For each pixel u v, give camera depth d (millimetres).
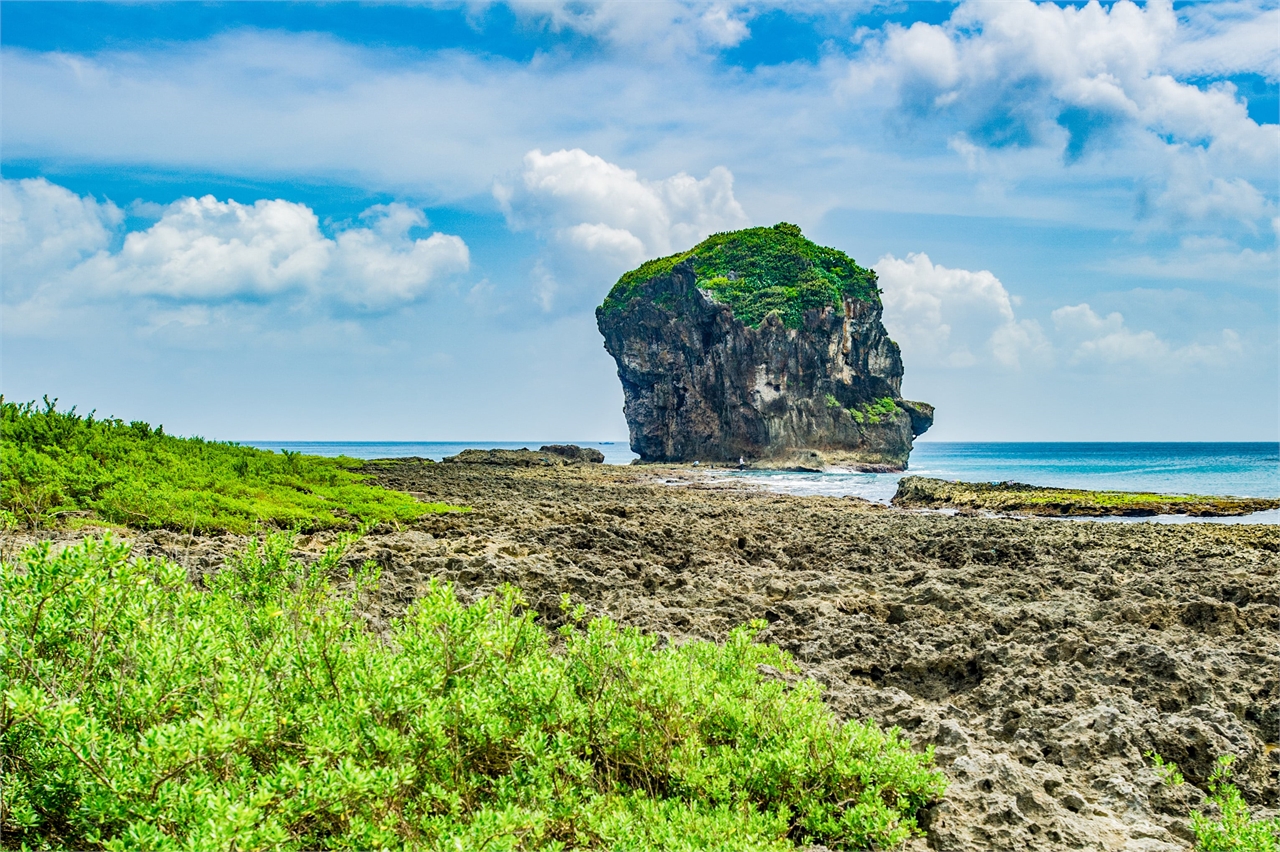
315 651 5320
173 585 5953
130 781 3953
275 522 17844
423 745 4801
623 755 5680
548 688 5438
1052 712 7789
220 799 3697
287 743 4605
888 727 7891
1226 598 12875
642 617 11672
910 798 5648
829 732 5848
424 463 67312
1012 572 15383
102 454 20078
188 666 4867
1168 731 7172
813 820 5285
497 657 5707
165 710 4613
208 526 16094
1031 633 10750
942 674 9719
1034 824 5555
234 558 7914
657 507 29797
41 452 18672
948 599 12547
